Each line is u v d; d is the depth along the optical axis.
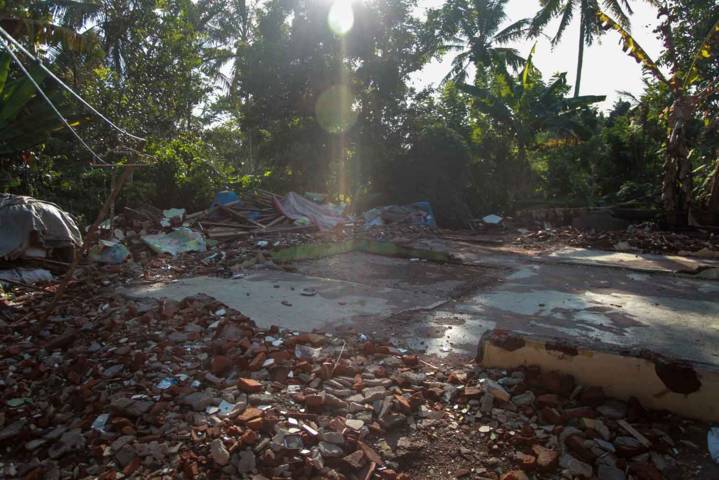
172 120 16.12
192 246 9.26
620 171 21.83
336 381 3.64
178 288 6.54
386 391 3.51
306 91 16.56
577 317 5.62
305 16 16.30
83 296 6.18
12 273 6.73
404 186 16.34
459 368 4.05
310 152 16.03
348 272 8.03
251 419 3.04
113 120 12.98
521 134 19.16
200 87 18.19
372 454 2.84
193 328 4.71
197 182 12.70
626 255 10.34
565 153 21.70
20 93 8.25
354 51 16.52
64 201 10.41
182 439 2.92
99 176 11.40
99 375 3.72
